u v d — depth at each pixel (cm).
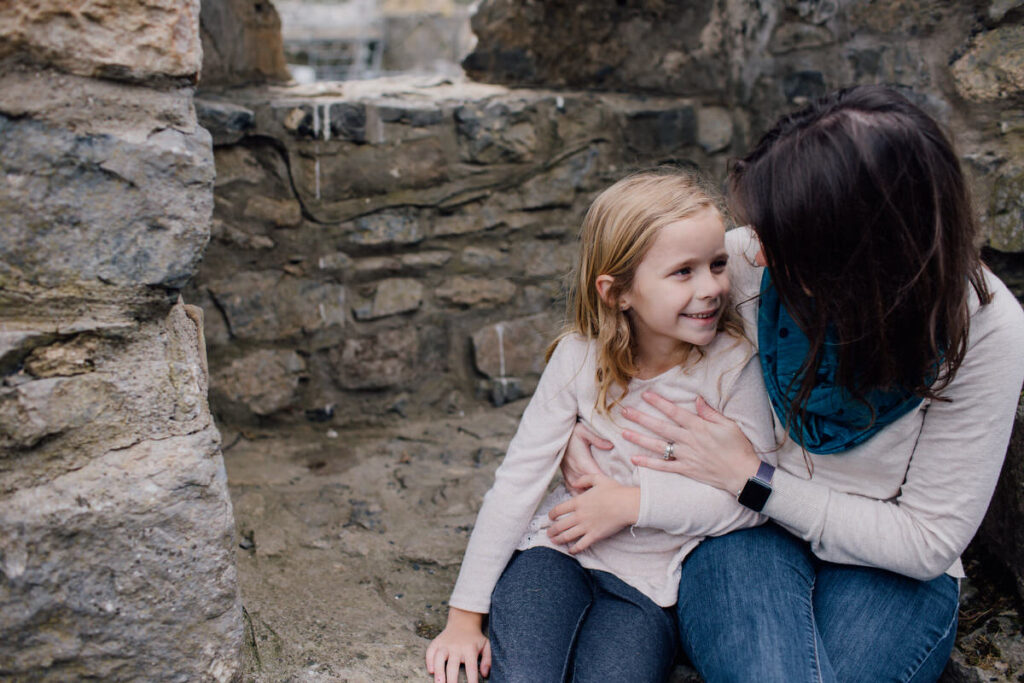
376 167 238
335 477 215
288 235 235
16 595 107
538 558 140
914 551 121
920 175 99
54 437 108
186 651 116
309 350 243
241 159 225
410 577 169
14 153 104
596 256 134
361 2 772
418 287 252
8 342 104
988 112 176
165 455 113
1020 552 147
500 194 255
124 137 107
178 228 110
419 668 137
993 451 117
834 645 124
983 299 113
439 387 261
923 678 126
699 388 136
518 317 265
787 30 240
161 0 108
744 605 123
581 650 130
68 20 104
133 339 113
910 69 198
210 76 233
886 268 103
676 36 270
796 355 124
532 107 251
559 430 143
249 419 241
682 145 271
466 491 206
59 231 106
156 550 112
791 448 132
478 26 265
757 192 107
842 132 100
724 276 129
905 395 116
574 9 262
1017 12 170
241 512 191
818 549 128
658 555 139
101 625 111
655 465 135
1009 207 169
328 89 246
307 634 146
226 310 232
